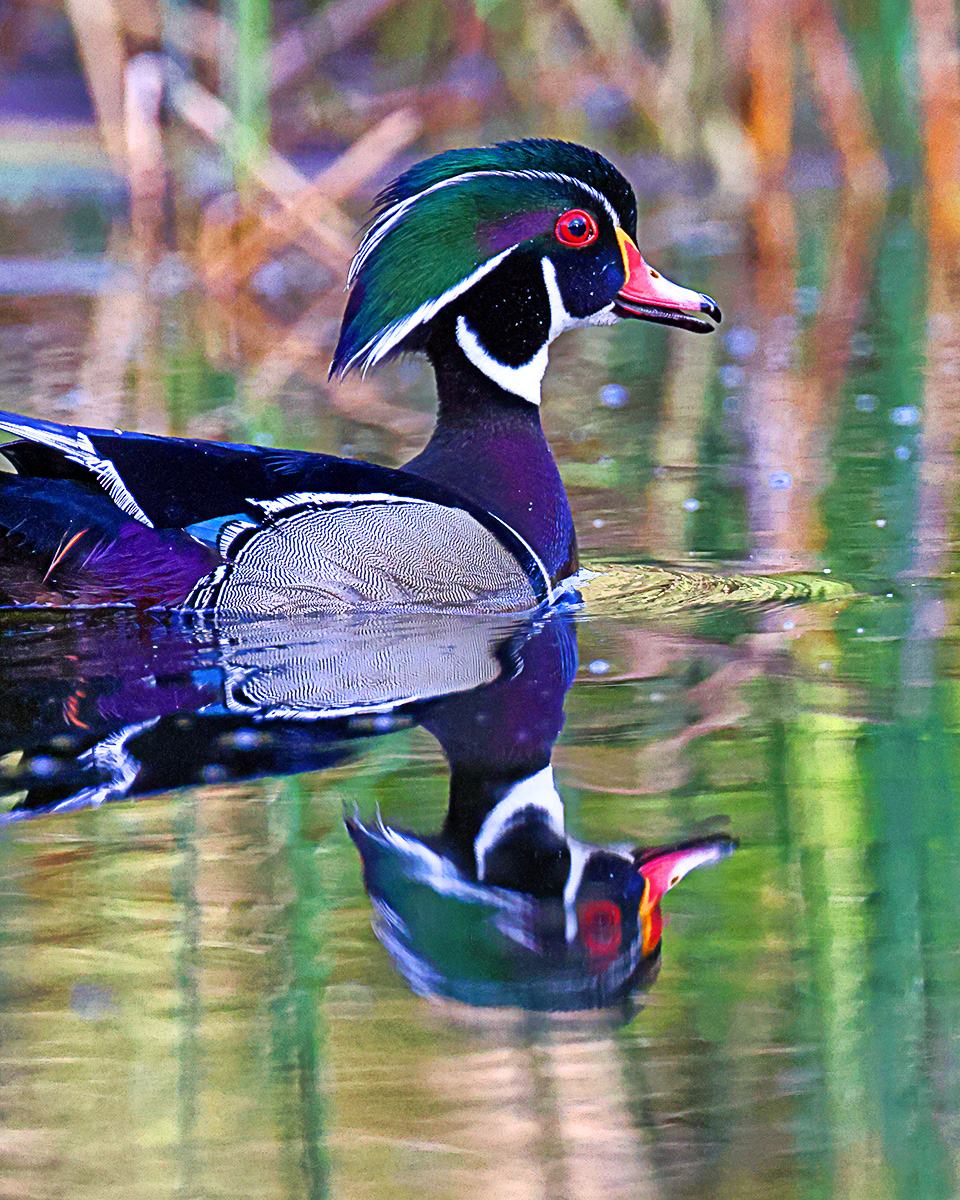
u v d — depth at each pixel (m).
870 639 10.40
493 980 6.32
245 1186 5.16
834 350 20.50
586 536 13.13
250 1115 5.49
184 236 26.06
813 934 6.56
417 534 11.28
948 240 27.30
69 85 33.28
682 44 29.64
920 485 14.28
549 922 6.67
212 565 10.85
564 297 12.55
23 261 26.03
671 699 9.28
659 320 12.84
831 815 7.58
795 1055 5.81
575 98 29.11
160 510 10.86
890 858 7.16
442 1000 6.16
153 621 10.86
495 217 12.28
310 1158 5.23
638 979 6.27
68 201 30.19
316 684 9.60
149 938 6.54
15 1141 5.38
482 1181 5.18
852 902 6.80
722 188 29.91
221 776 8.14
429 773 8.15
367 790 7.95
